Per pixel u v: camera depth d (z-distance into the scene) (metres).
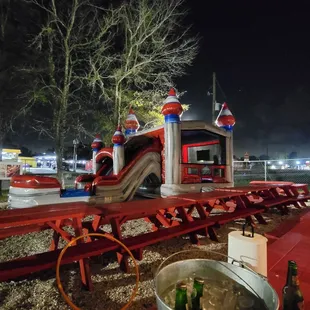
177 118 7.79
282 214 8.01
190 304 1.92
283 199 7.93
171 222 5.28
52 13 11.98
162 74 14.38
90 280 3.27
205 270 2.35
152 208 4.16
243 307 1.96
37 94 12.05
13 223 2.91
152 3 13.55
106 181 7.38
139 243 3.86
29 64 12.70
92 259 4.24
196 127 8.43
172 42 14.23
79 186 9.43
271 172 23.48
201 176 8.65
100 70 13.68
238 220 7.11
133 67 13.66
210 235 5.31
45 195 6.29
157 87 14.45
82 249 3.44
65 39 12.13
